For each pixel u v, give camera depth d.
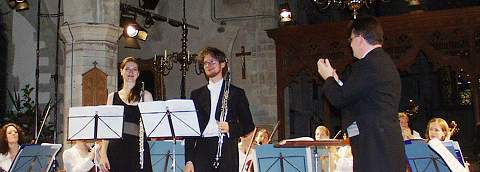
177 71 15.59
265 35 14.98
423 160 5.27
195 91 5.30
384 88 3.73
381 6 21.56
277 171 6.10
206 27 15.45
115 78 11.31
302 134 17.42
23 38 14.62
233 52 15.25
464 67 12.85
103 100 10.88
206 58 5.18
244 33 15.17
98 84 10.87
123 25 12.67
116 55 11.41
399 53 13.46
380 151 3.68
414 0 13.97
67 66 11.04
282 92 14.59
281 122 14.52
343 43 13.90
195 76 15.32
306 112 18.03
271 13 15.03
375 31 3.90
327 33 14.07
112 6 11.19
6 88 14.54
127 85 6.00
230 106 5.07
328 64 3.96
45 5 14.41
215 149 4.99
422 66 22.94
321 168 6.62
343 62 13.86
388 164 3.66
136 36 12.30
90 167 7.42
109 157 5.89
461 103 22.28
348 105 3.86
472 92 12.73
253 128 5.13
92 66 10.91
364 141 3.74
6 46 14.68
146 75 15.52
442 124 7.61
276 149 6.09
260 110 14.84
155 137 5.30
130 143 5.87
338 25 13.91
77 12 10.91
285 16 13.76
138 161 5.86
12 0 11.64
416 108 21.67
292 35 14.48
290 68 14.56
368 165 3.70
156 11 15.85
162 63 13.48
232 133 4.88
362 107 3.79
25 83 14.48
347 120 3.89
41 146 6.20
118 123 5.71
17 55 14.62
